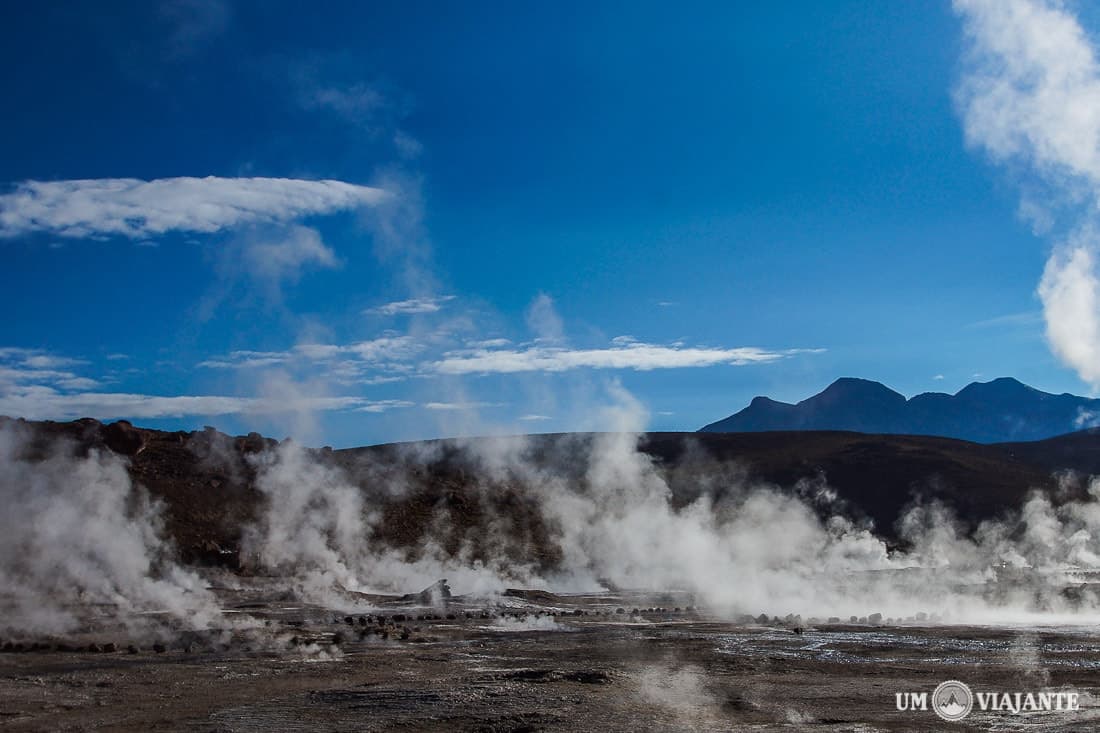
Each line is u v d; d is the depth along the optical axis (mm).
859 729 16422
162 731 16453
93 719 17438
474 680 21406
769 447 109500
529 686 20594
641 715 17641
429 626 33656
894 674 22500
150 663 24219
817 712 18031
